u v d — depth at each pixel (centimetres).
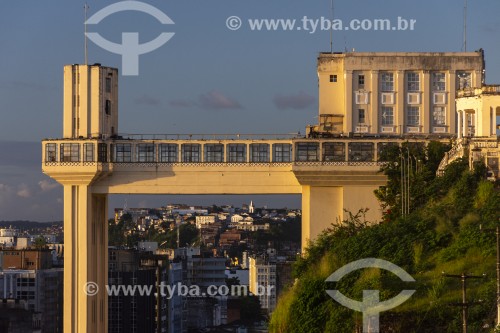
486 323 18825
